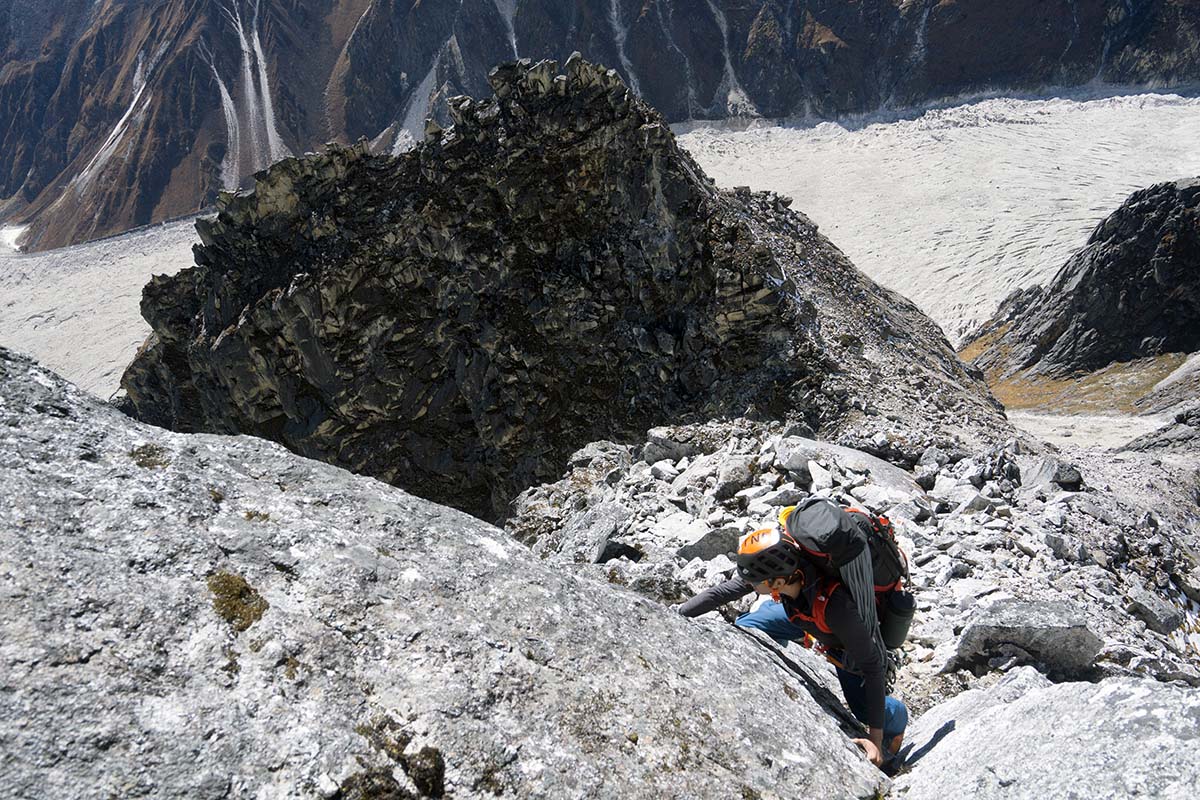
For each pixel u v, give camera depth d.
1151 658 8.27
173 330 54.44
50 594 3.14
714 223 37.53
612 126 38.84
